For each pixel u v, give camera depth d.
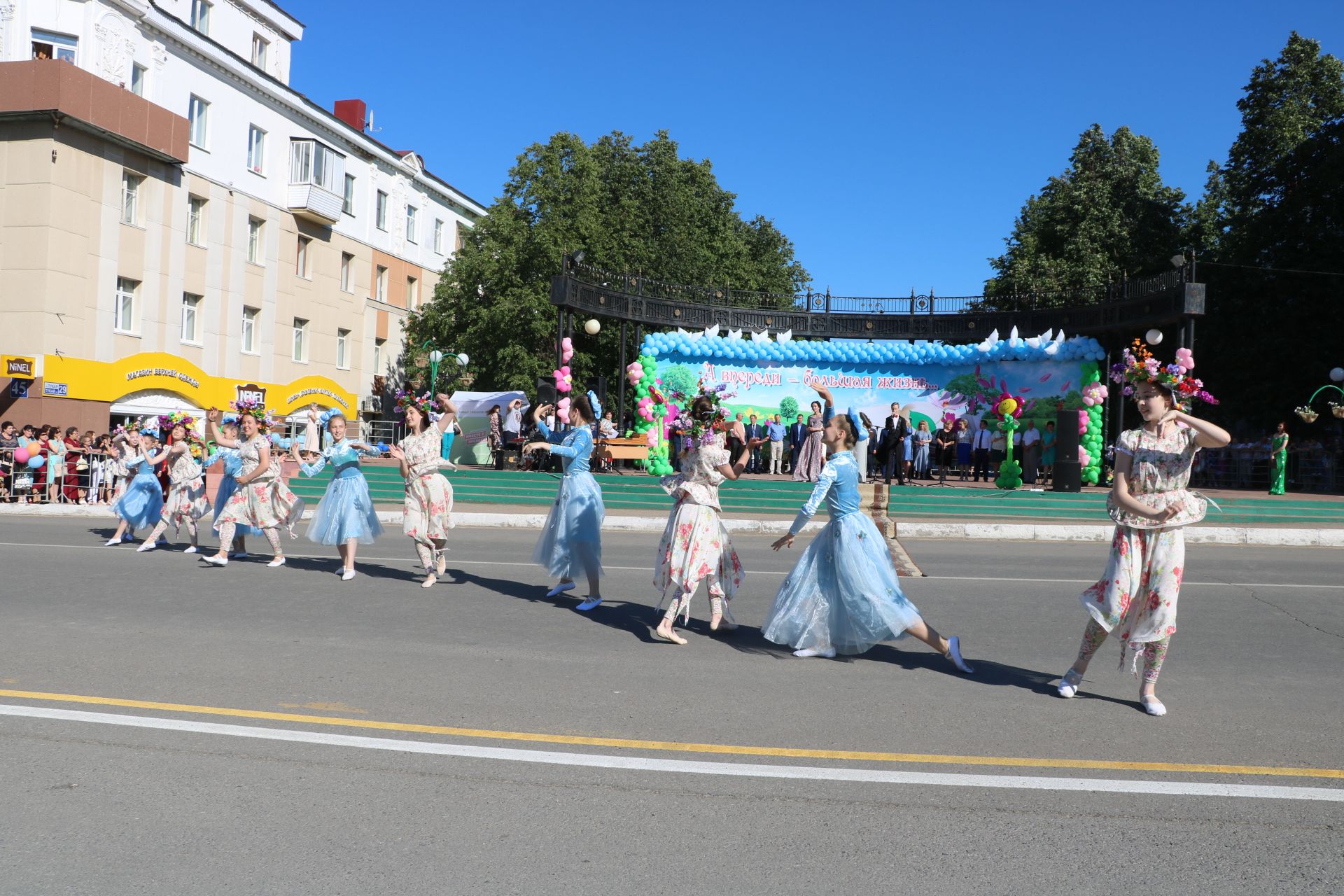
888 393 26.38
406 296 45.28
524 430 24.31
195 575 10.20
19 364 25.84
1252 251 34.06
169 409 30.58
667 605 9.10
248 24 39.38
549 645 7.12
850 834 3.74
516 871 3.38
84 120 26.48
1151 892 3.29
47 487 20.73
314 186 36.66
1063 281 38.75
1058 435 20.25
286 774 4.33
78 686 5.69
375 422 40.00
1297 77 35.50
